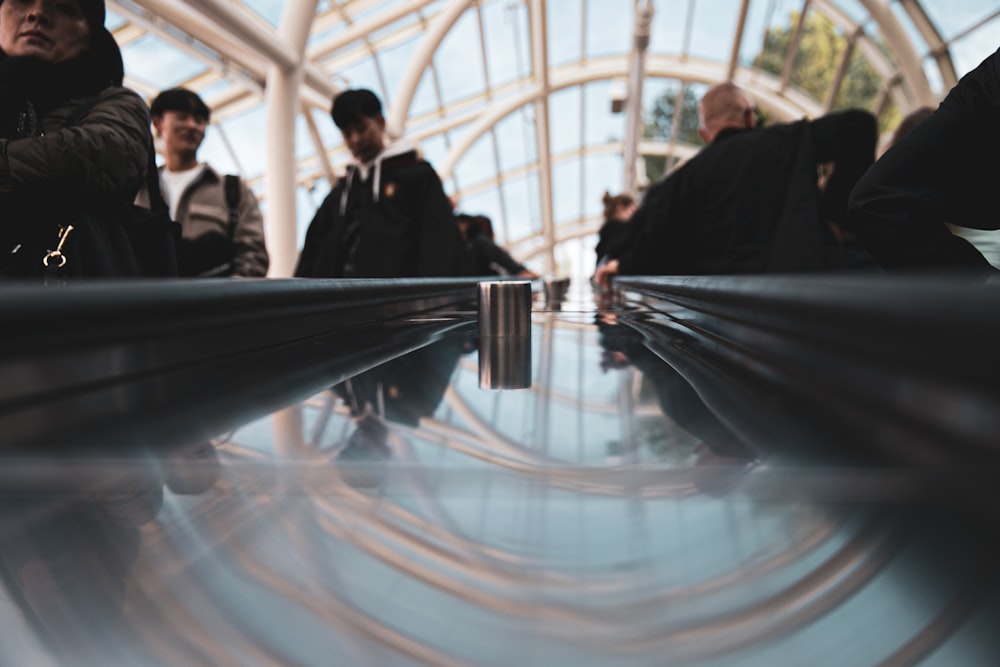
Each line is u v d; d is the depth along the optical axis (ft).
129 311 1.63
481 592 0.94
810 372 1.59
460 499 1.20
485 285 3.66
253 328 2.49
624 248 13.89
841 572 0.95
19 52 6.31
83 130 5.94
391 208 14.11
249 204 13.08
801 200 10.54
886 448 1.07
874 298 1.10
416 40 66.18
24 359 1.32
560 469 1.27
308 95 55.16
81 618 0.92
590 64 88.84
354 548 1.05
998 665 0.80
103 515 1.15
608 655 0.85
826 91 68.49
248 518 1.14
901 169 5.82
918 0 49.52
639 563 0.99
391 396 2.01
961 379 0.90
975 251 5.77
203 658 0.87
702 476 1.19
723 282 2.55
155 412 1.57
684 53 81.92
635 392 1.99
